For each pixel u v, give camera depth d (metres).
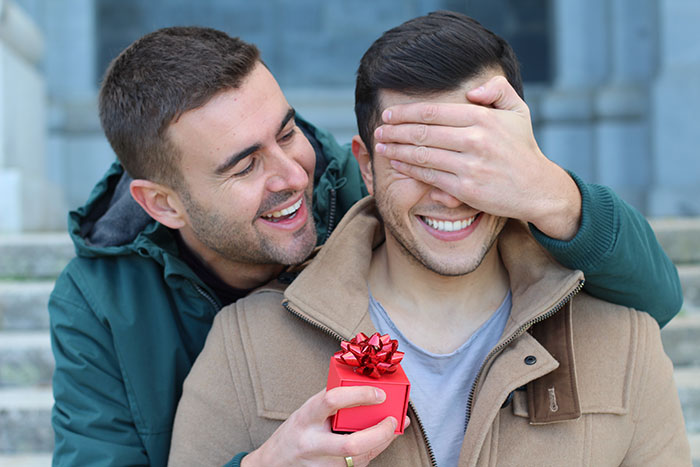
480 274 1.39
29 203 3.82
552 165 1.27
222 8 5.75
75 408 1.58
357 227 1.46
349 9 5.77
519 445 1.27
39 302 2.84
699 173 4.96
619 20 5.34
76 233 1.69
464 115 1.20
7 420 2.33
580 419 1.27
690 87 4.96
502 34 5.69
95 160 5.55
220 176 1.46
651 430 1.31
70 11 5.60
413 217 1.30
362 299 1.37
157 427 1.59
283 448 1.13
